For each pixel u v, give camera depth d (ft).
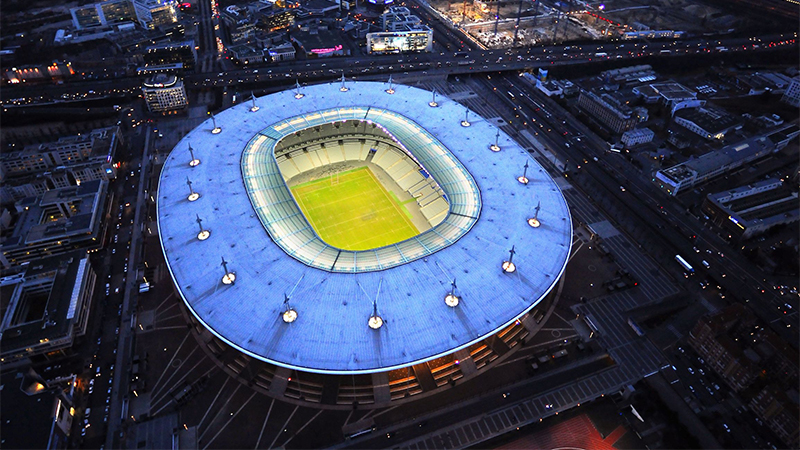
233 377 517.55
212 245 542.98
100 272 648.38
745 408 504.02
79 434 476.54
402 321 469.57
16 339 526.98
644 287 625.00
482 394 505.25
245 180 636.89
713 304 609.83
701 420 492.13
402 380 511.40
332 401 494.59
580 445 471.21
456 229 576.20
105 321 583.58
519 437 477.36
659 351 552.41
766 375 520.01
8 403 467.52
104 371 530.68
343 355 444.14
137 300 604.08
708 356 537.24
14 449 437.17
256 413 487.20
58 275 598.34
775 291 631.15
